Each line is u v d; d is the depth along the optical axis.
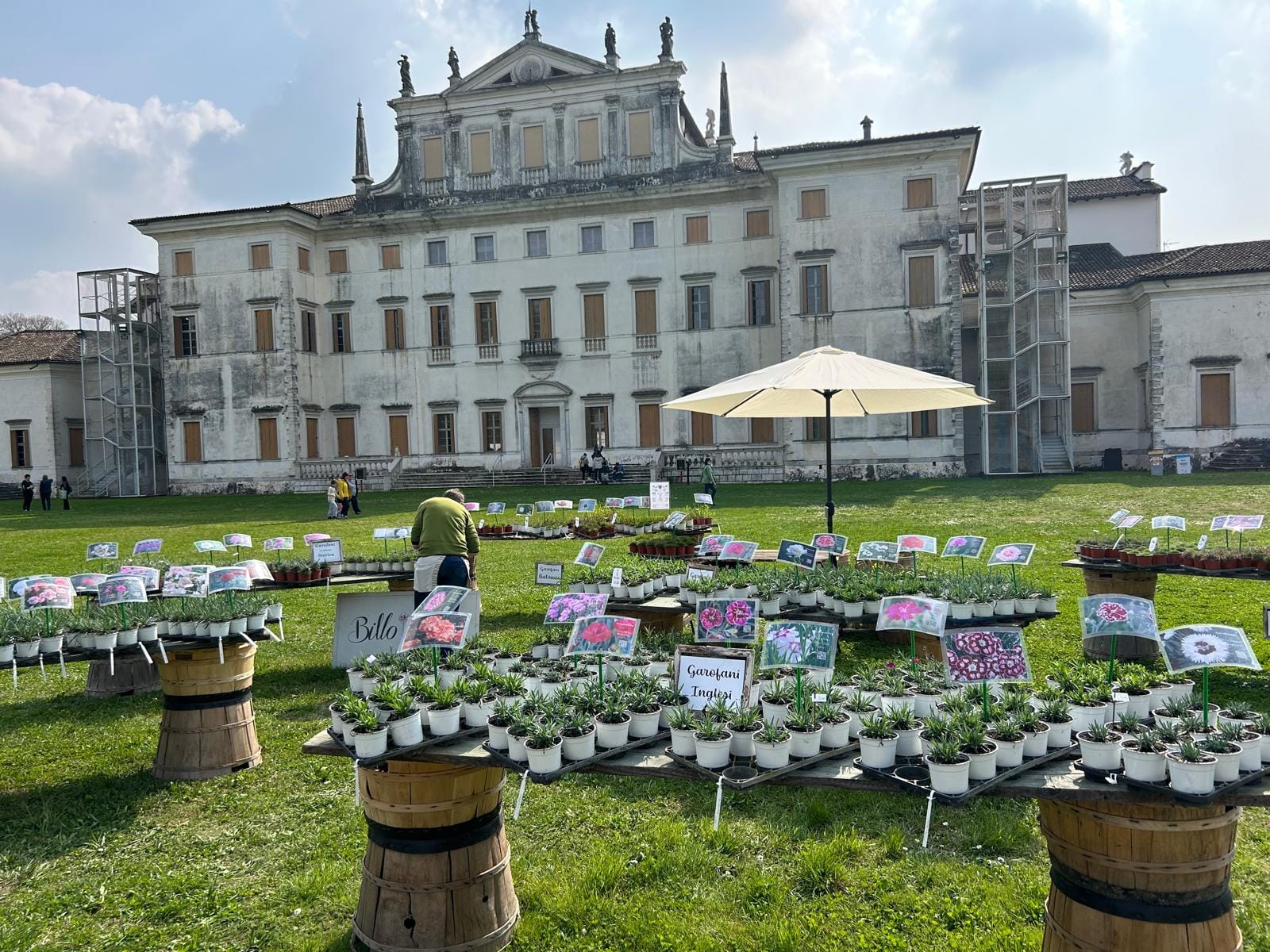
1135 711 3.93
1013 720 3.61
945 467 33.91
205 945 4.18
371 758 3.71
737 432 37.66
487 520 19.47
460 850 3.95
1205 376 33.84
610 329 38.81
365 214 40.81
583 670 4.80
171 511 31.59
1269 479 26.62
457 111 39.94
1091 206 42.78
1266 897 4.29
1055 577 12.48
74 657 5.83
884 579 7.84
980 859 4.71
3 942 4.21
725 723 3.82
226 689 6.31
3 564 17.23
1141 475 30.64
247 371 40.28
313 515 28.09
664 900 4.42
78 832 5.40
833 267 34.53
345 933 4.23
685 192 37.44
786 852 4.87
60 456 44.44
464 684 4.18
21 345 46.97
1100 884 3.21
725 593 7.95
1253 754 3.22
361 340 41.47
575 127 38.78
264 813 5.62
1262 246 35.25
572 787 5.82
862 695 4.09
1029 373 35.00
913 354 33.94
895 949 3.95
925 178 33.66
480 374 40.25
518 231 39.59
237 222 39.72
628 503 14.01
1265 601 10.49
